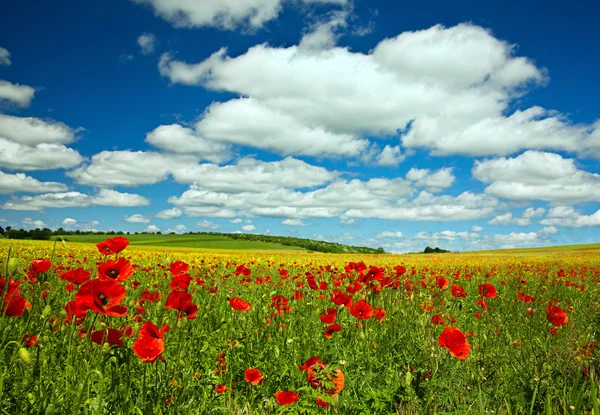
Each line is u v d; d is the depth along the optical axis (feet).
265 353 14.40
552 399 11.63
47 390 8.34
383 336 15.33
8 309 8.53
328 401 10.01
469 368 12.98
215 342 14.25
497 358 14.05
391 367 13.15
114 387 8.69
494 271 48.75
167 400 9.53
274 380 13.21
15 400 7.77
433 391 11.64
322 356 14.08
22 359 7.58
